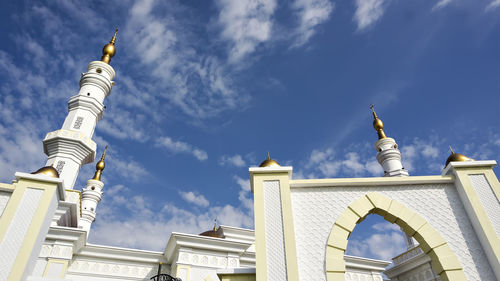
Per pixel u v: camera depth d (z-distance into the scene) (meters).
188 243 14.52
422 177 7.54
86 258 14.98
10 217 6.91
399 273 12.41
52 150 19.83
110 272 15.01
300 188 7.53
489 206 6.99
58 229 13.73
